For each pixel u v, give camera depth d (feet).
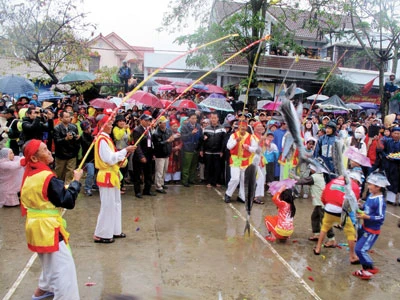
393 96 49.08
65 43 42.68
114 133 25.79
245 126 25.70
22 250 17.08
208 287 14.51
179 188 29.91
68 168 25.67
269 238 19.69
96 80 44.78
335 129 26.66
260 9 41.60
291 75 62.34
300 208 26.08
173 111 35.35
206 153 30.14
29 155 11.53
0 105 38.24
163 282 14.75
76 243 18.21
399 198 29.99
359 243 15.96
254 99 43.93
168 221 22.00
